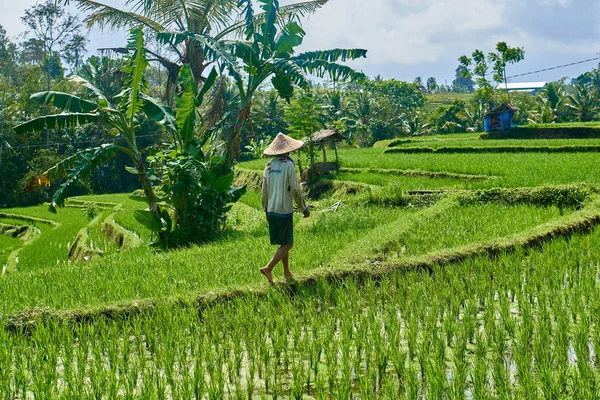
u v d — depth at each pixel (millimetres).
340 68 14445
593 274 6836
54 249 21797
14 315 5906
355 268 7301
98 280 8375
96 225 23672
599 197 12844
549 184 14125
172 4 16516
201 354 4645
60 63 60781
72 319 5879
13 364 4762
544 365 3982
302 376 4219
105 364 4840
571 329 5035
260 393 4156
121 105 13500
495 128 39875
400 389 4137
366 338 4844
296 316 5742
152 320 5609
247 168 31484
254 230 14031
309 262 8273
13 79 59281
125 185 53562
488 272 7203
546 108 52562
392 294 6684
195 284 7348
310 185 24188
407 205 15273
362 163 25797
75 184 48031
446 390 3924
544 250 8141
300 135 24812
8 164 47031
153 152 14977
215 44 14109
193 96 13812
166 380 4359
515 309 5820
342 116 61125
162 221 13820
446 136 44438
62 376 4488
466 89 173625
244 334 5328
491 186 16094
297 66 13961
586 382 3762
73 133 50969
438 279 6918
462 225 11016
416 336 4914
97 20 16000
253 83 15180
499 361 4238
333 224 12328
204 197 14406
